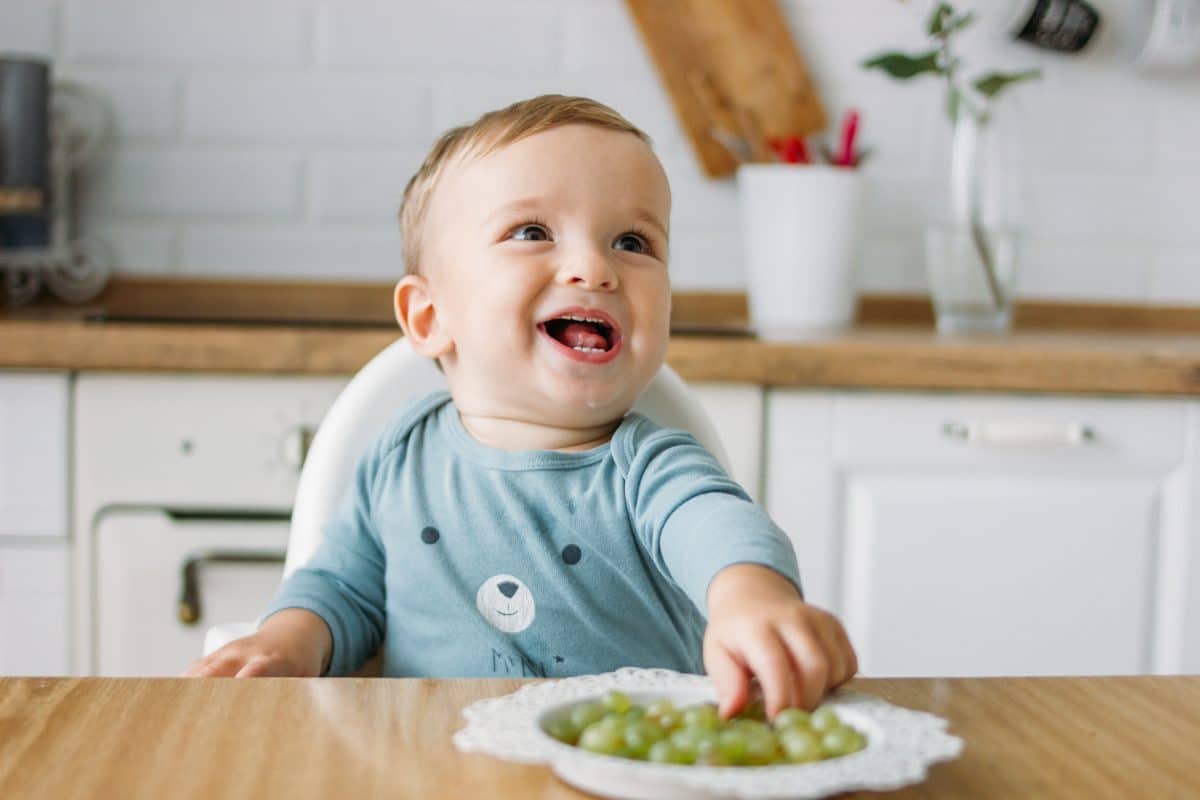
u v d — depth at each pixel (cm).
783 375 163
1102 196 222
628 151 102
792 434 165
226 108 214
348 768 57
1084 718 65
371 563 108
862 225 204
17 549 165
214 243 215
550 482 103
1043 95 220
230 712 64
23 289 210
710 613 72
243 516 166
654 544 92
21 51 211
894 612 168
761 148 214
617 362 101
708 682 67
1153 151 222
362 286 215
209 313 208
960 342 171
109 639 166
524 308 100
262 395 165
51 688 67
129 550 166
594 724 59
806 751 56
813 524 166
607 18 215
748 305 217
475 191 102
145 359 162
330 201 215
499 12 214
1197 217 223
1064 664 170
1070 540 169
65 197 211
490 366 102
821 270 200
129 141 213
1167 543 171
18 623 165
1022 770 58
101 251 212
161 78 213
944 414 166
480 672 100
